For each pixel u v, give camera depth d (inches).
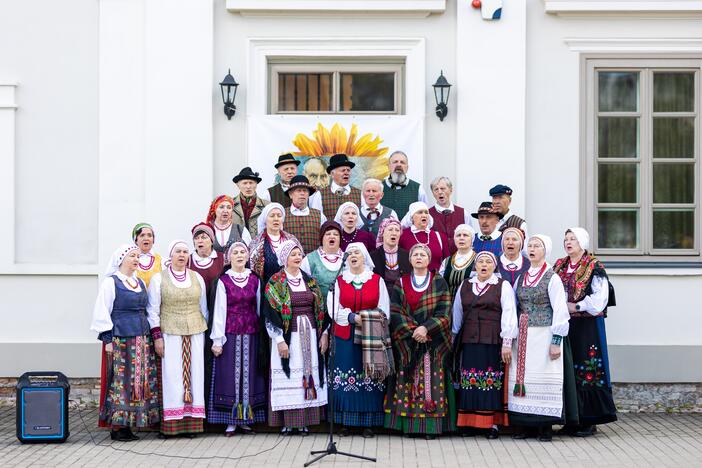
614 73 403.2
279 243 347.3
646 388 390.9
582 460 300.8
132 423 323.3
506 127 395.5
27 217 402.6
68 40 402.3
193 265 343.6
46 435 324.2
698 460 301.0
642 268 393.4
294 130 397.1
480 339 329.4
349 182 385.1
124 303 326.6
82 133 401.7
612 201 403.2
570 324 339.0
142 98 398.9
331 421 305.3
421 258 331.0
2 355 395.9
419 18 399.9
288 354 330.6
